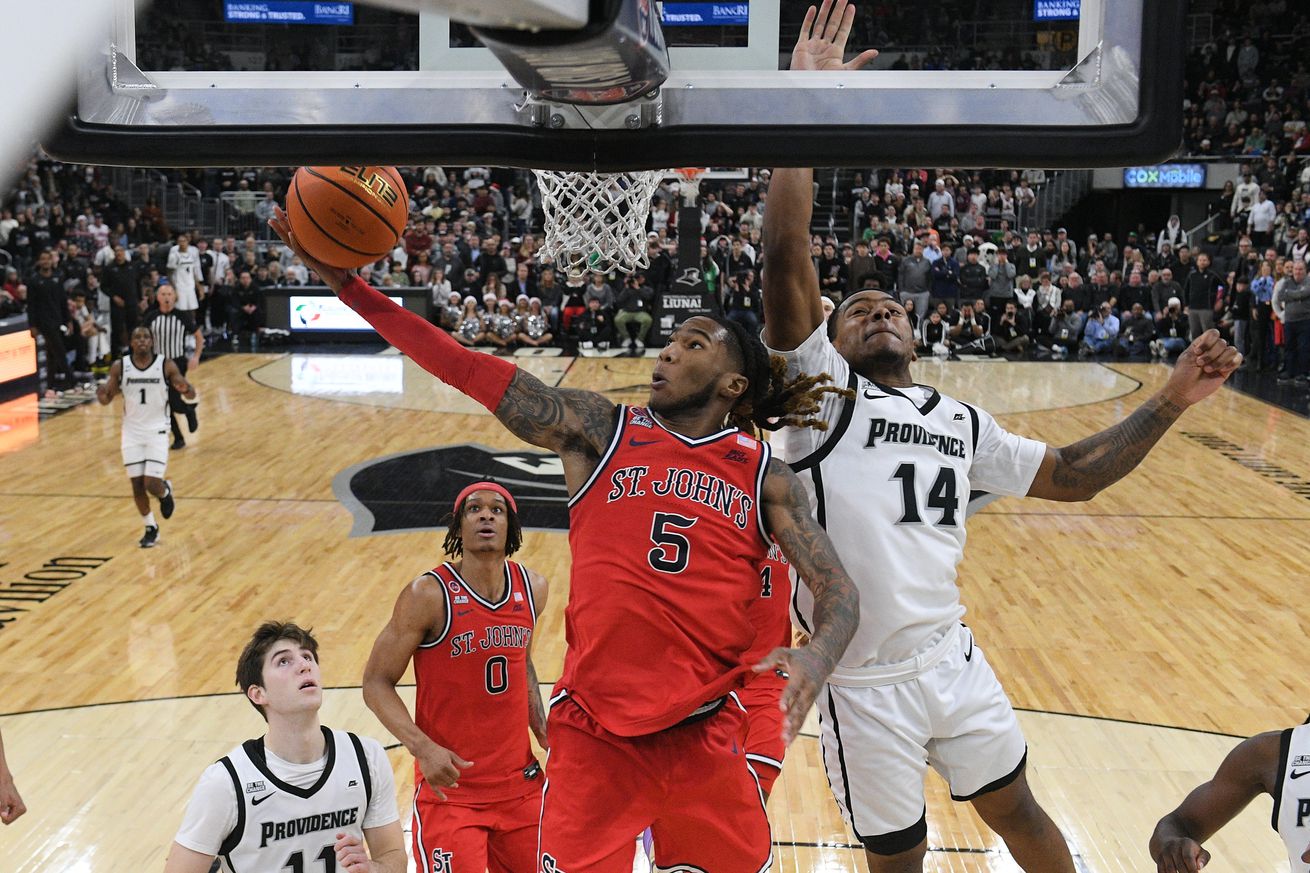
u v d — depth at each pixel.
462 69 1.58
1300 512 10.04
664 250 18.02
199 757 5.46
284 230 2.12
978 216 20.88
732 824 2.22
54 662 6.60
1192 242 21.64
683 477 2.15
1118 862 4.66
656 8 1.48
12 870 4.50
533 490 10.30
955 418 2.93
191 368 12.09
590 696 2.13
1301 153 22.14
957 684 2.87
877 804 2.84
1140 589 8.08
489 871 4.02
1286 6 23.61
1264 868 4.58
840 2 1.62
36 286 14.95
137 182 21.16
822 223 21.70
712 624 2.12
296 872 3.25
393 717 3.65
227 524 9.34
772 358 2.44
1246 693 6.34
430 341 2.19
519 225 21.36
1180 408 2.84
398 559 8.52
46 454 11.58
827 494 2.80
